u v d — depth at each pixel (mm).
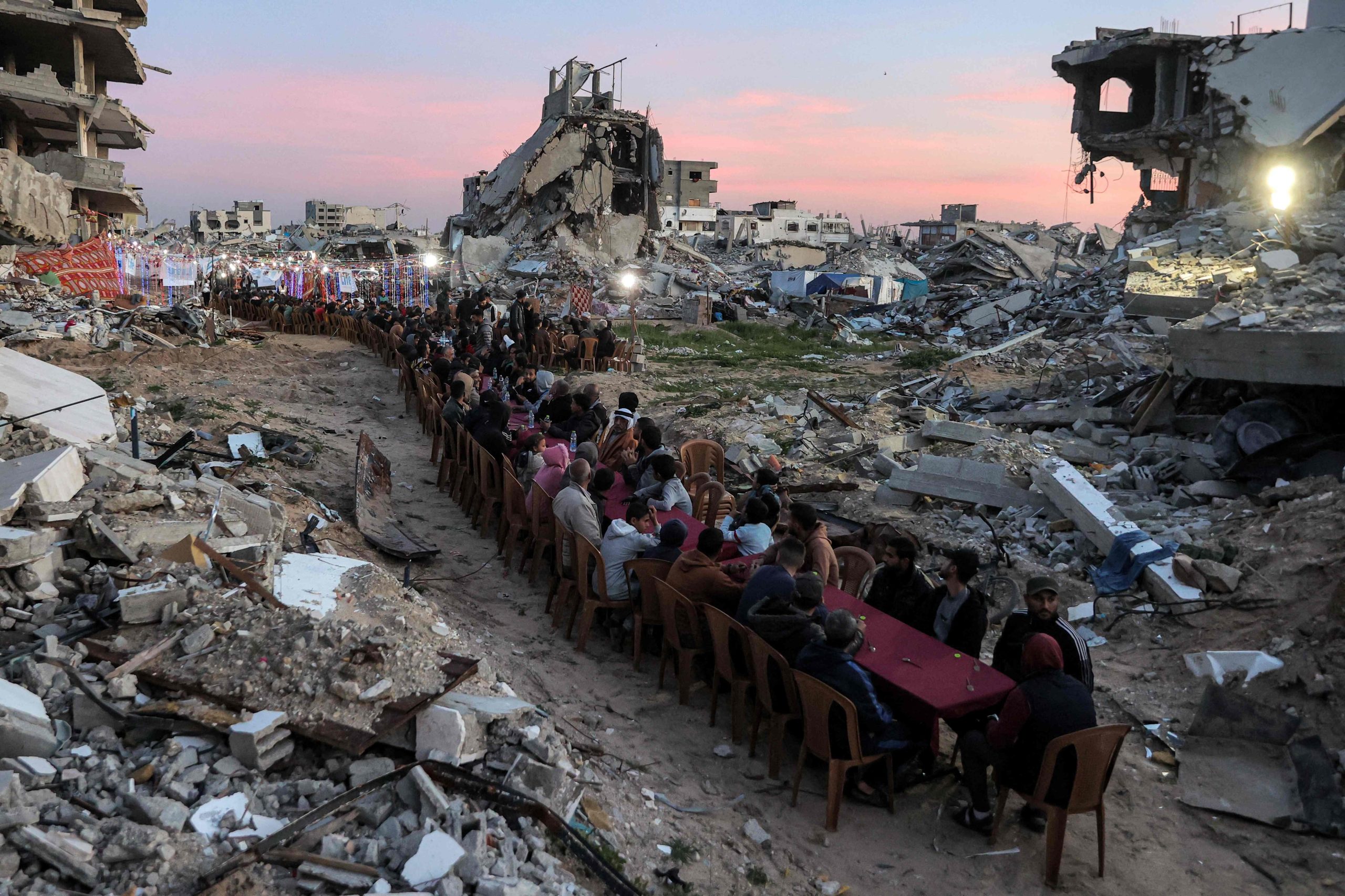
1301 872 4832
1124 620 7633
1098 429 13539
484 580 8938
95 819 3635
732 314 44719
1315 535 7578
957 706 5113
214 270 40562
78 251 26812
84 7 34906
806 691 5207
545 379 15023
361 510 9617
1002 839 5129
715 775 5645
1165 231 36625
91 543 5477
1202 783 5586
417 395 17062
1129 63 41094
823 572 6809
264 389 17578
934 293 46344
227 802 3838
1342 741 5543
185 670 4578
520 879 3686
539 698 6258
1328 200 15859
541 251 62312
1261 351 10438
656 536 7625
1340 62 31344
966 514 10477
